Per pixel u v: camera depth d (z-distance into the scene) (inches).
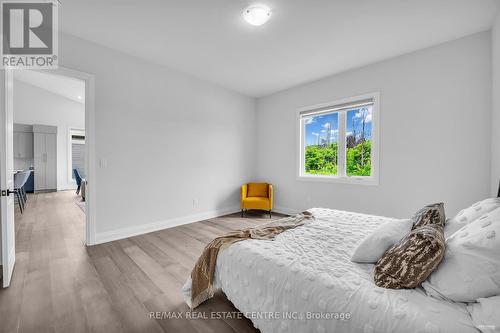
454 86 105.5
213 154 167.8
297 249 57.1
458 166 105.5
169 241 116.8
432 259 37.9
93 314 60.9
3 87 71.4
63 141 296.4
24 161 277.9
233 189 183.2
